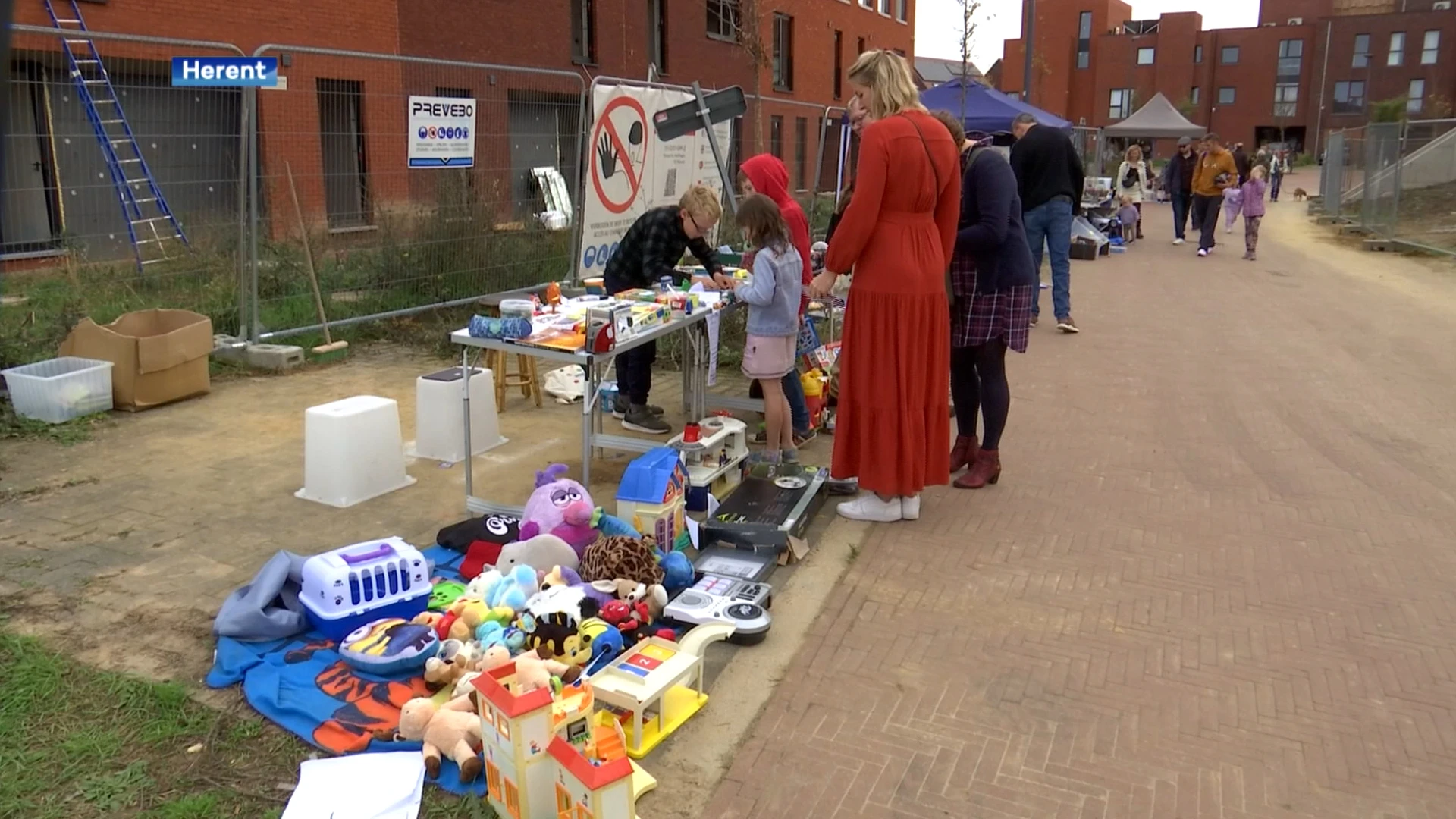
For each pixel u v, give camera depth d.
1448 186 20.20
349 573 3.34
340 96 9.31
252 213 7.28
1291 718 3.05
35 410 5.75
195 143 10.34
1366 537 4.44
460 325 8.70
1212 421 6.29
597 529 3.99
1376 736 2.96
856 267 4.42
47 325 6.88
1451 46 57.28
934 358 4.45
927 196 4.29
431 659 3.05
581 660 3.11
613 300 4.79
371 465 4.73
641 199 9.70
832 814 2.61
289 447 5.46
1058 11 62.28
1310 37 59.91
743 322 8.02
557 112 10.41
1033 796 2.68
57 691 3.02
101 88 10.21
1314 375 7.52
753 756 2.85
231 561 3.99
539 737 2.43
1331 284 12.57
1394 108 51.34
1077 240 15.42
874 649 3.45
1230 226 19.80
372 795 2.56
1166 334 9.14
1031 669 3.33
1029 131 8.97
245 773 2.69
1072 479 5.21
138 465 5.13
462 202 9.22
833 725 3.00
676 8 21.64
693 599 3.58
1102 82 62.59
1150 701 3.14
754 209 4.80
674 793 2.68
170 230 9.47
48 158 9.04
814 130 18.14
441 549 4.09
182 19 11.31
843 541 4.36
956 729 2.99
